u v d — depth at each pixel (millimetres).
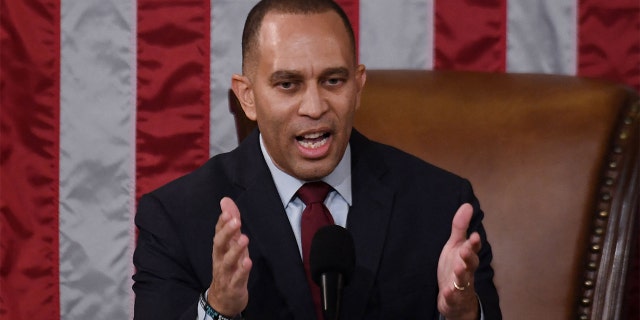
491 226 7316
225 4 9008
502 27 8906
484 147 7445
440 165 7465
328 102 5945
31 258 9031
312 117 5906
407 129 7594
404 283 6508
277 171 6672
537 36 8898
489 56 8930
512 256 7262
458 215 5586
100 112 9062
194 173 6977
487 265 6727
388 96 7750
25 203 9023
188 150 9062
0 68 8953
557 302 7172
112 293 9109
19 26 8984
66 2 9031
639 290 8969
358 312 6359
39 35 9016
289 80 5926
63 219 9078
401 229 6633
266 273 6438
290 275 6352
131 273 9102
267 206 6559
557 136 7355
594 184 7230
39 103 9031
